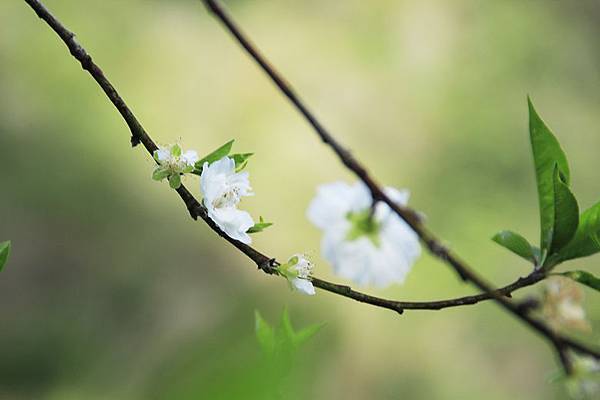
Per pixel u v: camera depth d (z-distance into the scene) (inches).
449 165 144.9
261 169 139.2
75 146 134.7
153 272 124.0
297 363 43.9
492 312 124.4
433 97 152.9
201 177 48.5
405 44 158.9
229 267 125.0
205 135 141.6
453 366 119.9
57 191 129.2
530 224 139.4
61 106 138.1
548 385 121.8
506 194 142.4
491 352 123.0
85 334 116.2
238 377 34.1
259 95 148.7
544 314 55.7
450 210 138.8
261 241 129.0
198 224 129.6
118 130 139.0
